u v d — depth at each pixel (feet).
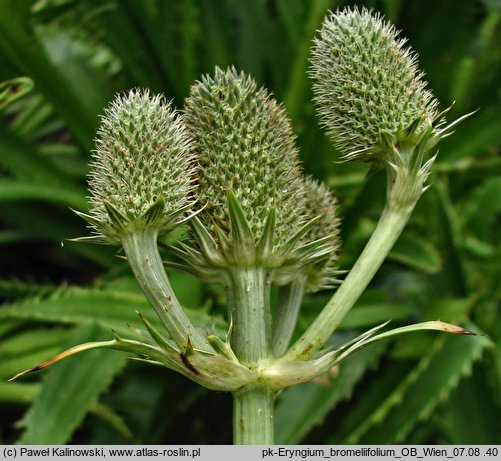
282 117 1.43
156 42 2.21
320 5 1.98
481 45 2.72
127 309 1.88
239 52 2.45
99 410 2.00
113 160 1.38
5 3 2.00
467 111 2.53
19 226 2.35
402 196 1.42
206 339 1.39
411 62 1.45
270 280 1.41
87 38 2.43
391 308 2.06
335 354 1.38
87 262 2.62
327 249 1.42
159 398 1.98
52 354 2.03
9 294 2.15
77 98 2.27
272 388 1.39
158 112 1.39
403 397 1.88
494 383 1.95
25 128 2.47
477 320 2.07
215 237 1.40
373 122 1.43
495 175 2.48
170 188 1.38
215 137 1.40
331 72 1.44
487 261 2.15
